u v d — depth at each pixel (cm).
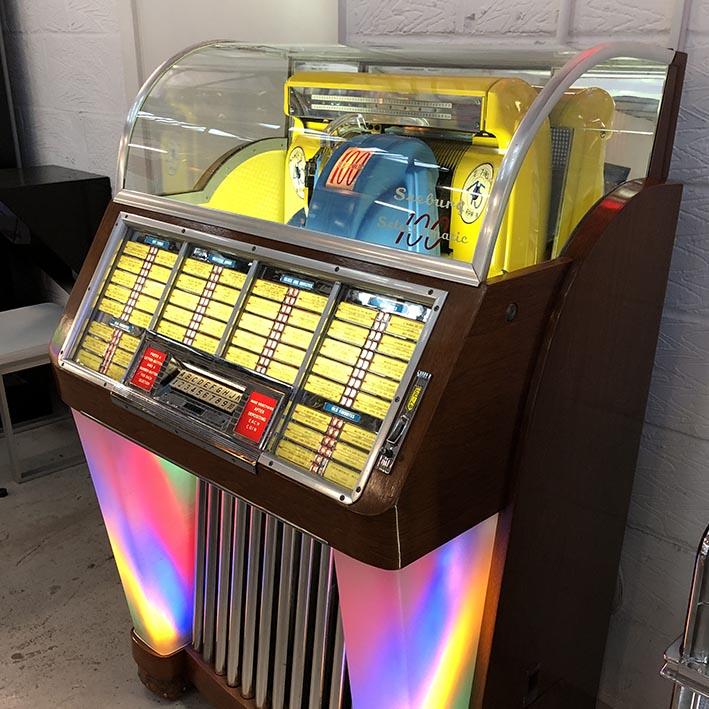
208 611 175
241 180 161
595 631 168
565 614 152
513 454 121
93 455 164
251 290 133
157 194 160
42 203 272
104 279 157
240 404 127
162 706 187
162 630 181
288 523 121
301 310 126
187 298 142
